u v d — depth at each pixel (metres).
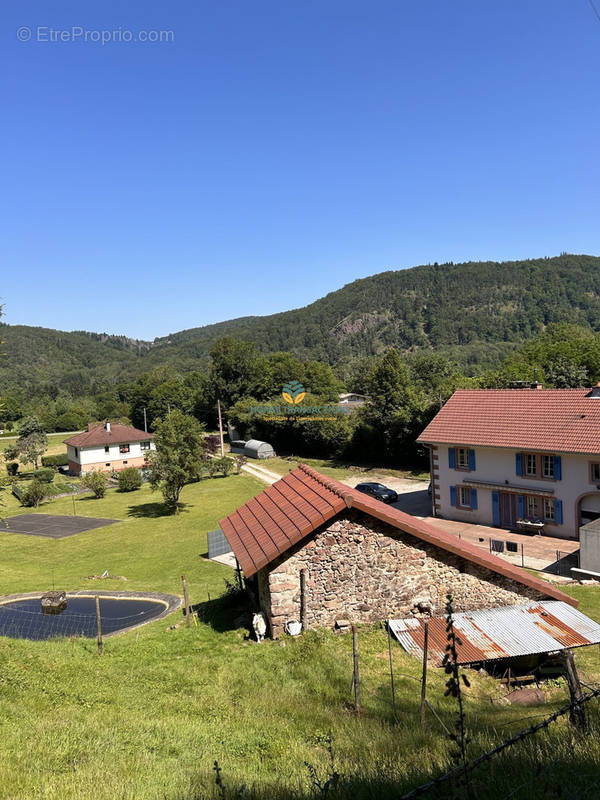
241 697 10.86
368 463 56.44
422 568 14.72
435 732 8.84
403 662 12.46
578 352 78.12
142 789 6.59
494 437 31.92
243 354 100.00
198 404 104.25
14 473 69.38
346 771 6.93
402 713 9.98
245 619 15.67
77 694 11.00
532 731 5.42
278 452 71.75
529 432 30.88
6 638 14.46
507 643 12.56
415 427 51.31
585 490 28.16
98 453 67.44
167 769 7.43
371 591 14.39
